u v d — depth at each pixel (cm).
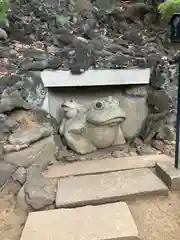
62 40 245
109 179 184
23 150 191
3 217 156
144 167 201
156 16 308
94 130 224
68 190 171
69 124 229
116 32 292
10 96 206
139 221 148
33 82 215
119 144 249
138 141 247
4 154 186
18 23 252
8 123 201
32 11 277
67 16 291
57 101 250
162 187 169
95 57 226
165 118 238
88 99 255
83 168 203
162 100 234
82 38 252
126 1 323
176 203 163
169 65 244
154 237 135
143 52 246
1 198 172
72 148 227
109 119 214
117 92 257
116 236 128
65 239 128
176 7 267
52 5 300
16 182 181
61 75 219
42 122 221
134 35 274
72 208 155
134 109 248
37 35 255
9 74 210
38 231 134
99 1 316
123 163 209
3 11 231
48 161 211
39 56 222
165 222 146
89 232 132
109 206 155
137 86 242
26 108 213
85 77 221
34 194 160
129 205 162
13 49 232
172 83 242
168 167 188
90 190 170
